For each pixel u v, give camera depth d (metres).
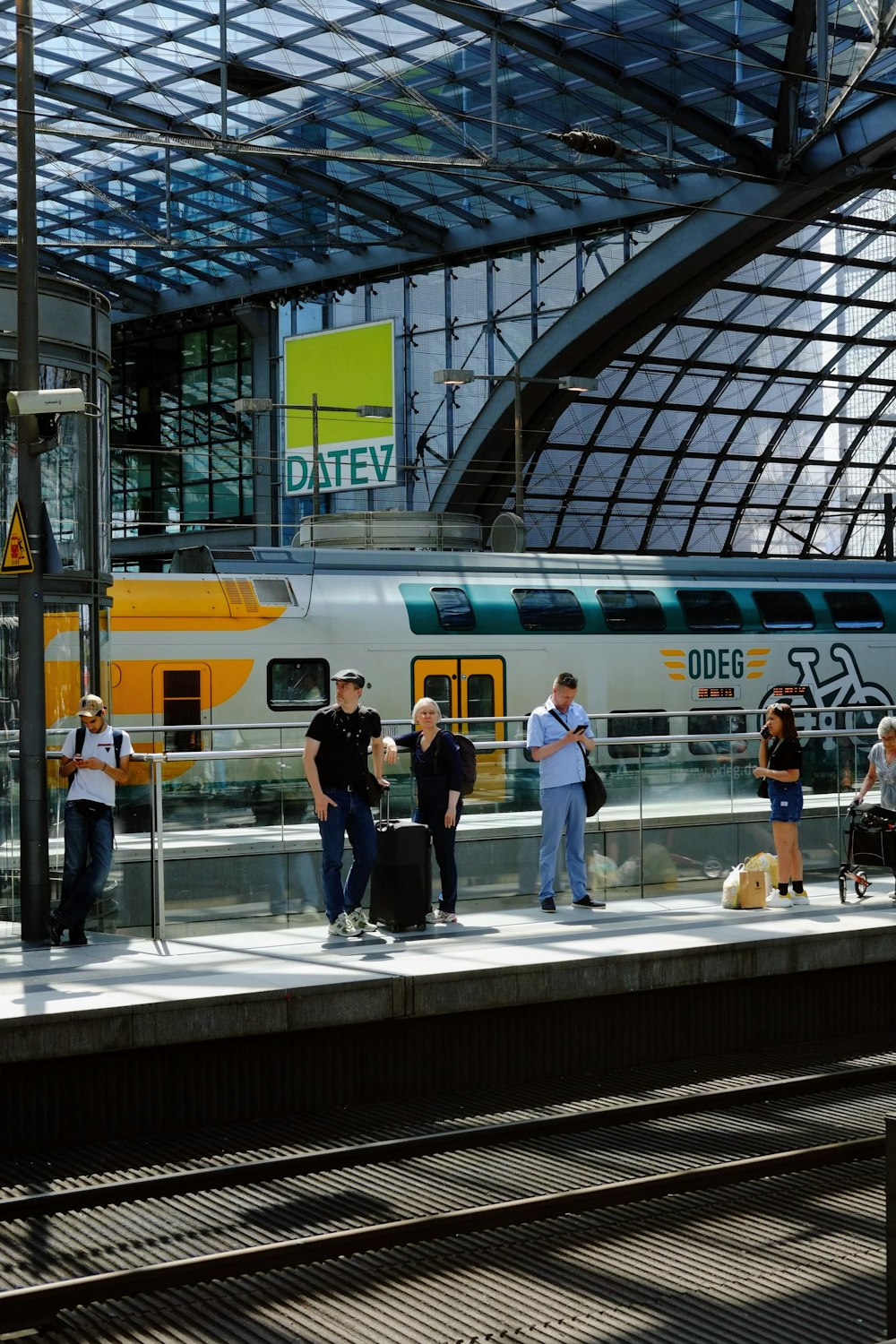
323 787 13.15
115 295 56.12
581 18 36.62
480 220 48.53
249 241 51.53
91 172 47.03
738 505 61.75
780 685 30.84
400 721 18.39
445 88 41.28
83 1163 10.14
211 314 57.12
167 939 13.32
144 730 15.58
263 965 11.95
